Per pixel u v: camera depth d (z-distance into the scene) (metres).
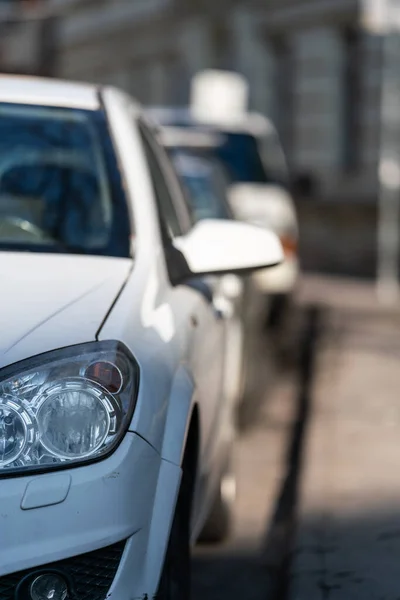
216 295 7.25
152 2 43.75
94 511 4.46
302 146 38.62
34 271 5.31
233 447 7.89
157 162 7.25
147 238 6.01
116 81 47.50
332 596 6.15
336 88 37.59
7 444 4.44
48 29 33.28
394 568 6.56
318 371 13.52
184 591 5.18
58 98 6.90
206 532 7.82
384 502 7.84
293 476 9.69
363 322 18.50
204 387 5.76
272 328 17.36
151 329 5.14
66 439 4.50
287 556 7.35
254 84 39.38
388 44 32.59
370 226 31.62
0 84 7.04
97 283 5.26
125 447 4.60
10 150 6.55
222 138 20.09
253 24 39.50
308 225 33.41
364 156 35.38
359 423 10.42
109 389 4.62
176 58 43.22
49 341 4.69
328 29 37.38
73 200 6.26
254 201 17.62
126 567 4.54
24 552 4.34
